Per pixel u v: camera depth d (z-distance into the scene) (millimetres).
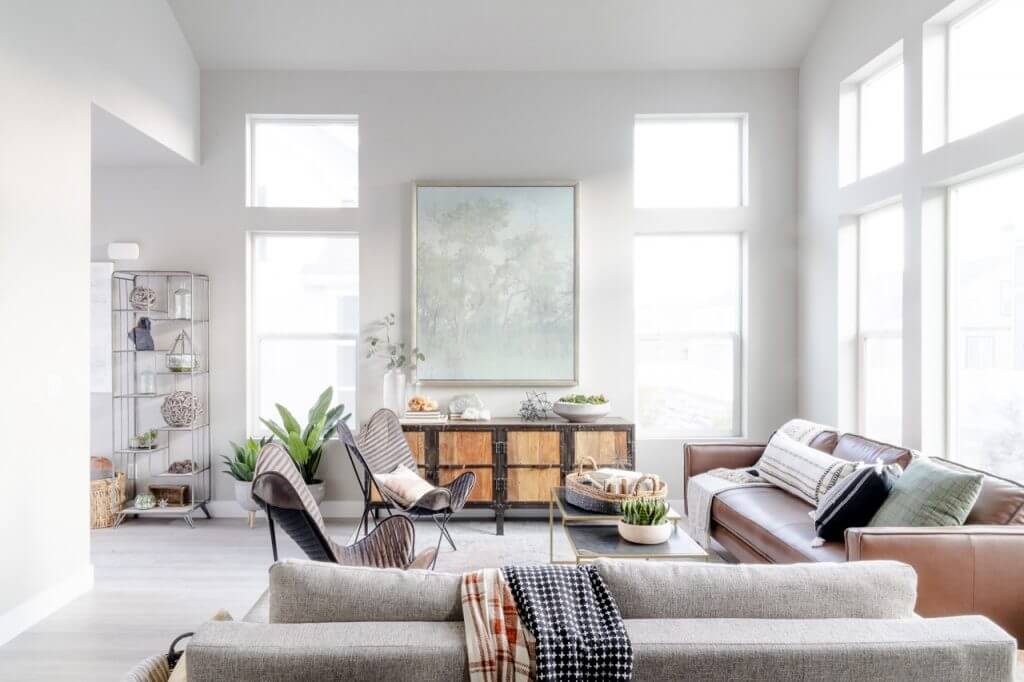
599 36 4305
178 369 4328
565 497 3273
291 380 4684
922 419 3207
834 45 4062
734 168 4680
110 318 4430
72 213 2980
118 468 4465
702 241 4668
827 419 4168
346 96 4508
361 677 1078
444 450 4141
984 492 2295
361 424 4531
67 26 2961
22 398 2660
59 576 2885
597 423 4168
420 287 4512
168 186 4461
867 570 1264
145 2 3707
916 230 3258
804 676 1098
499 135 4535
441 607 1192
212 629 1118
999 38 2865
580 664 1086
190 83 4305
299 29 4211
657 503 2701
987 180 2957
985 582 2029
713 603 1205
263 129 4645
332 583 1201
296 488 2160
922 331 3219
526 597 1167
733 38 4340
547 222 4527
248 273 4555
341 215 4520
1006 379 2836
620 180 4551
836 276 4059
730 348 4699
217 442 4504
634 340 4570
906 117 3336
